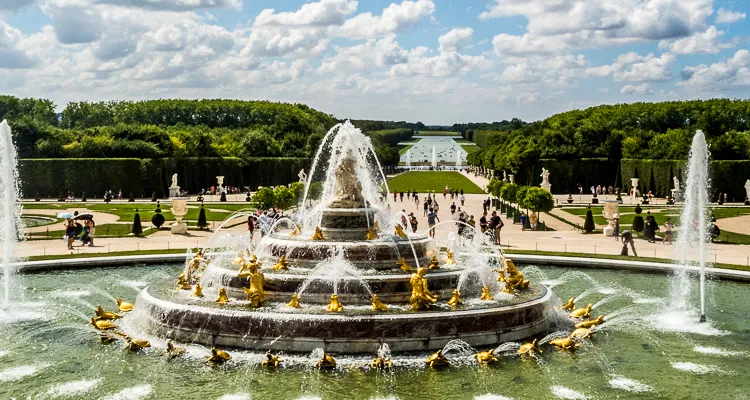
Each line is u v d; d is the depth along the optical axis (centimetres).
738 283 3672
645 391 2105
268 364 2230
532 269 4106
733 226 6556
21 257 4006
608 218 5928
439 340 2381
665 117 15550
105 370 2231
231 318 2398
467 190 13250
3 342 2531
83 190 11106
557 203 10162
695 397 2062
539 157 13475
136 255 4169
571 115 18062
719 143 11381
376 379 2144
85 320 2847
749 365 2352
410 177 18325
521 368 2280
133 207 8706
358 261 2803
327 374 2177
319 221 3075
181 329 2475
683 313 3042
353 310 2452
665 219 7362
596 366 2317
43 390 2075
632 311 3086
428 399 2005
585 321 2784
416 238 3050
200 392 2044
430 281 2684
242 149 14862
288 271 2720
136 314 2686
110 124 19825
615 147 13538
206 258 3322
